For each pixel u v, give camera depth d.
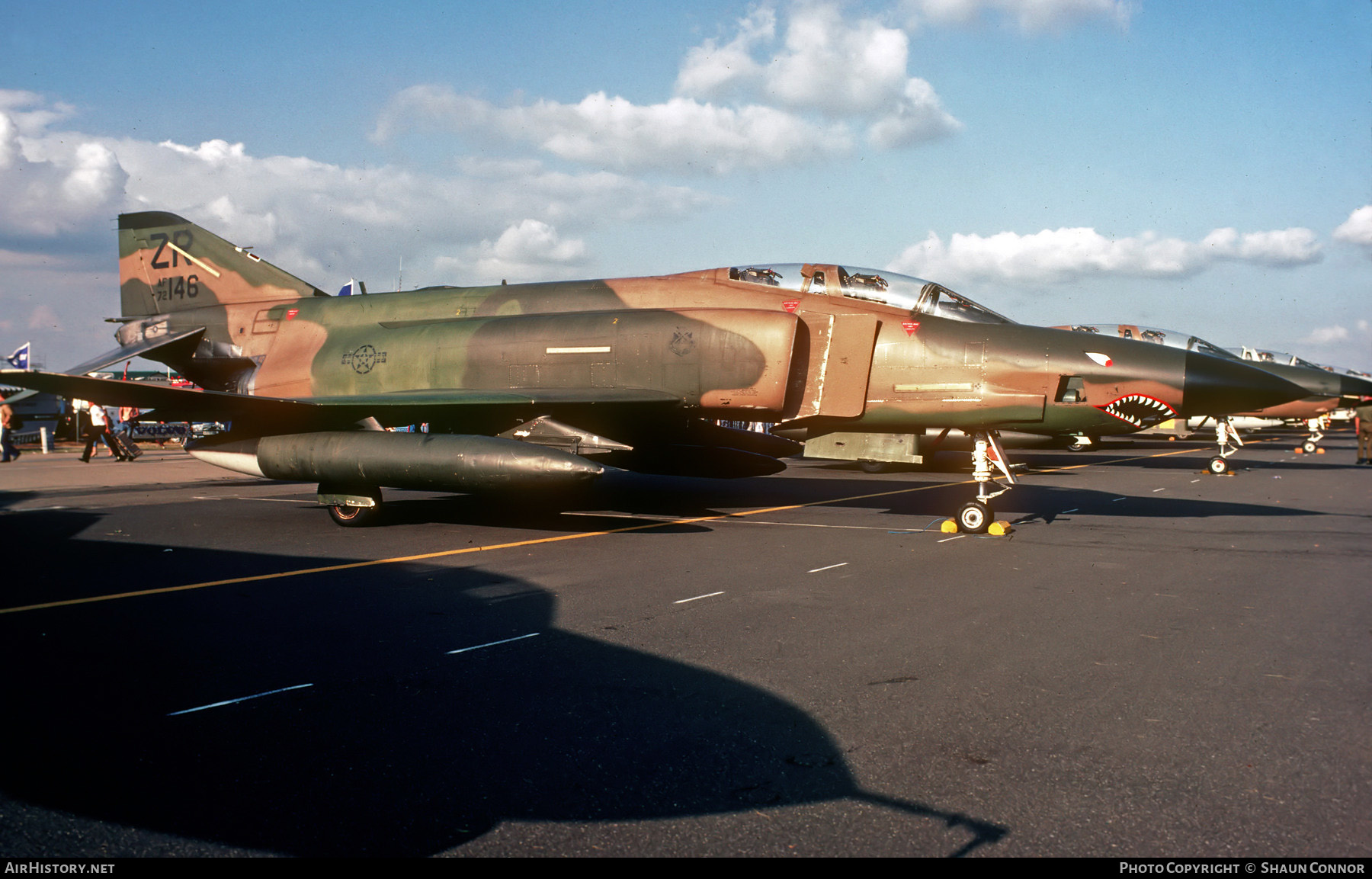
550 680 4.12
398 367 11.73
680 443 11.93
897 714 3.65
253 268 14.40
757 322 9.80
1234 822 2.71
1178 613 5.45
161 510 11.41
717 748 3.31
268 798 2.88
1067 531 9.28
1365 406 21.05
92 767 3.12
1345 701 3.80
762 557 7.63
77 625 5.20
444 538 8.84
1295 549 8.00
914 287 10.20
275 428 10.77
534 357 10.81
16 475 17.55
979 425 9.56
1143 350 9.45
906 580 6.53
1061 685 4.04
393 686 4.04
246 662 4.43
